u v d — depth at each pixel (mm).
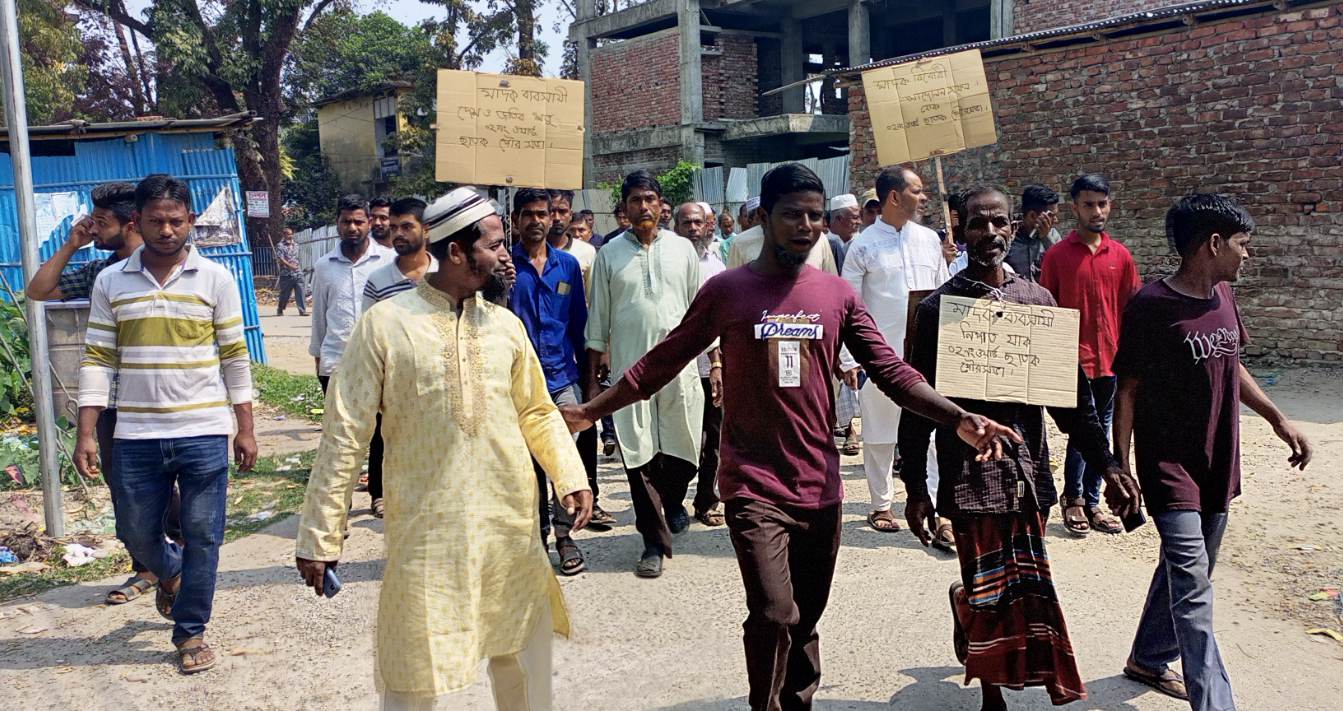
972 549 3582
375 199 7082
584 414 3645
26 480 7609
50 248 12516
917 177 6059
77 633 4875
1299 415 8711
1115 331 6094
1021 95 12602
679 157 23969
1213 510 3738
